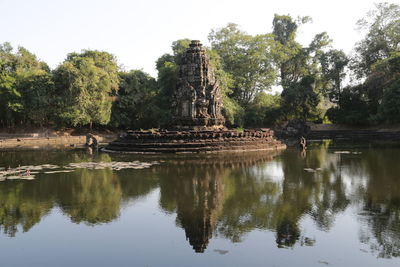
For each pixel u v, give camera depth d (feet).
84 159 86.38
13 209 38.81
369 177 56.90
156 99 219.61
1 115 199.11
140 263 24.94
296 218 34.76
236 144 106.32
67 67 189.47
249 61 223.10
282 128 220.84
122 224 33.60
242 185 51.06
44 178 57.72
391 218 34.22
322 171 64.18
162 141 104.68
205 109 119.55
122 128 238.89
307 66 255.70
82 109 185.68
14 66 213.05
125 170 66.03
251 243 28.45
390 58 183.11
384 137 178.40
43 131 202.18
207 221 34.19
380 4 216.54
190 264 24.68
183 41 202.69
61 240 29.55
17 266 24.56
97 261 25.38
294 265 24.35
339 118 219.82
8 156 95.96
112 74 214.90
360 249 26.86
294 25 271.49
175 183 52.75
